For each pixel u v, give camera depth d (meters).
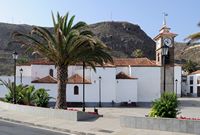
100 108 61.56
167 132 23.73
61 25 35.75
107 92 67.88
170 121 24.03
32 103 41.81
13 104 40.66
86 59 36.12
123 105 68.69
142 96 72.38
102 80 67.69
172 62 72.50
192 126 23.00
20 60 103.25
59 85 36.03
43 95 41.12
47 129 27.50
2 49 139.75
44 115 35.00
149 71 72.50
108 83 67.88
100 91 67.44
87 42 34.09
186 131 23.25
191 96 111.12
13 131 24.92
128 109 59.09
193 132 22.92
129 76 70.88
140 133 23.64
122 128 26.12
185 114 48.00
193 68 131.88
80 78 67.50
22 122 31.42
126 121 26.55
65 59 35.44
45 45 35.75
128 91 69.25
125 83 69.25
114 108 62.00
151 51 188.88
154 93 72.38
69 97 66.19
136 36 191.62
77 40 33.81
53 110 33.97
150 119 25.02
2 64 117.00
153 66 72.50
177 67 97.56
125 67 73.56
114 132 24.62
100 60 36.53
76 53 35.00
